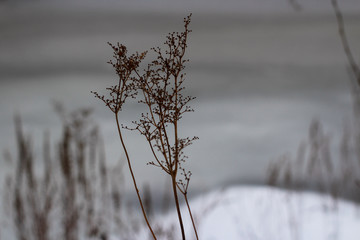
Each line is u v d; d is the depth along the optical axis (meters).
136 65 1.68
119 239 2.78
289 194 3.51
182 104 1.68
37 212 2.68
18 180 2.74
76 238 2.75
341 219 3.42
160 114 1.68
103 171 3.00
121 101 1.67
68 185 2.81
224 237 3.36
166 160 1.69
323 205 3.54
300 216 3.42
